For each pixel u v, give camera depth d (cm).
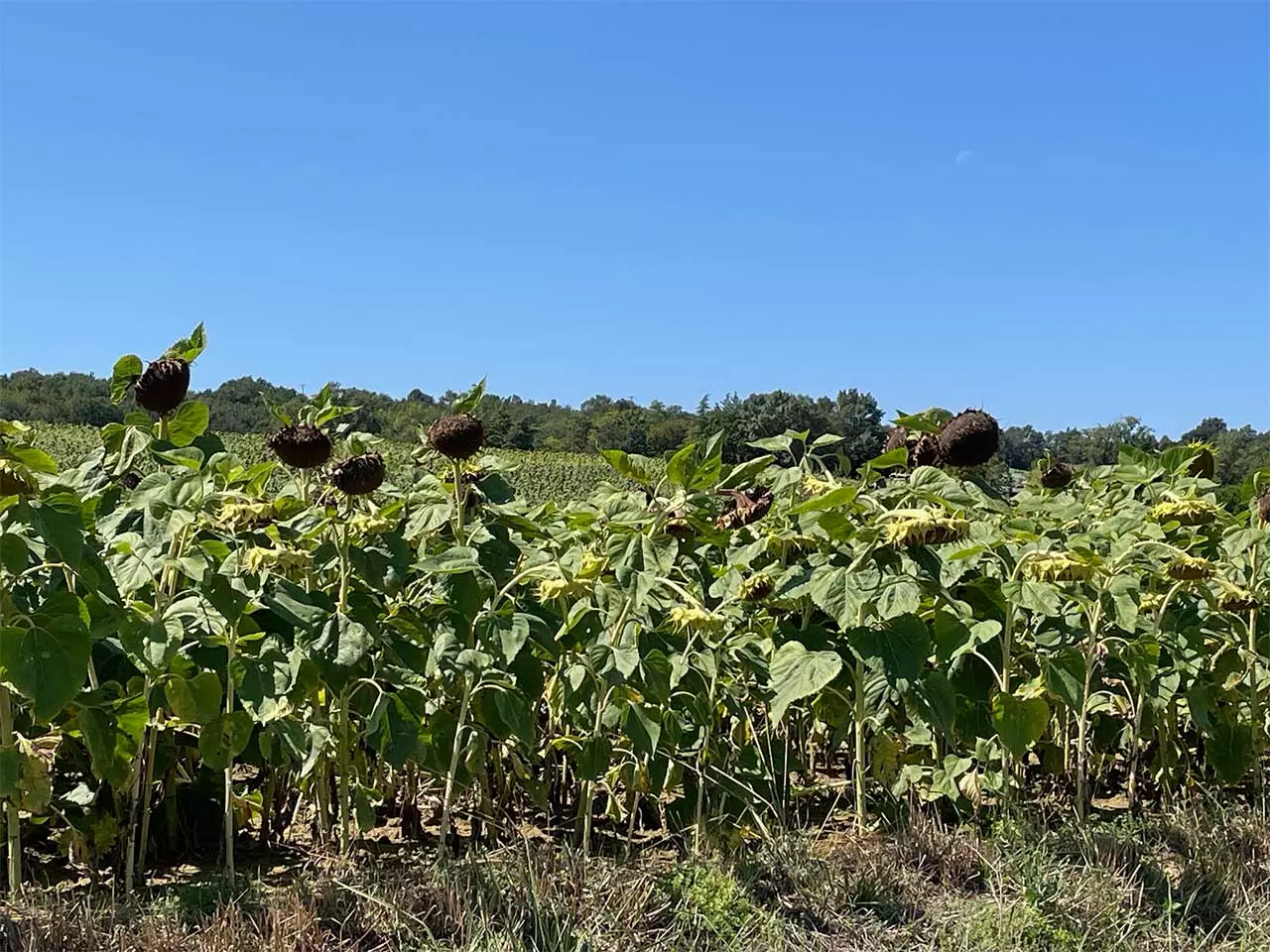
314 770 420
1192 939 368
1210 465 619
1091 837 426
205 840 439
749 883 384
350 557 393
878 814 477
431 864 396
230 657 357
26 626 315
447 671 400
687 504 425
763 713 543
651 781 421
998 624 434
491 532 466
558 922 346
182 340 420
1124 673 485
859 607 401
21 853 386
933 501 404
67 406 5459
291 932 340
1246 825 455
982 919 368
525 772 448
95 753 338
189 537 351
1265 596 487
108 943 329
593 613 430
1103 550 475
